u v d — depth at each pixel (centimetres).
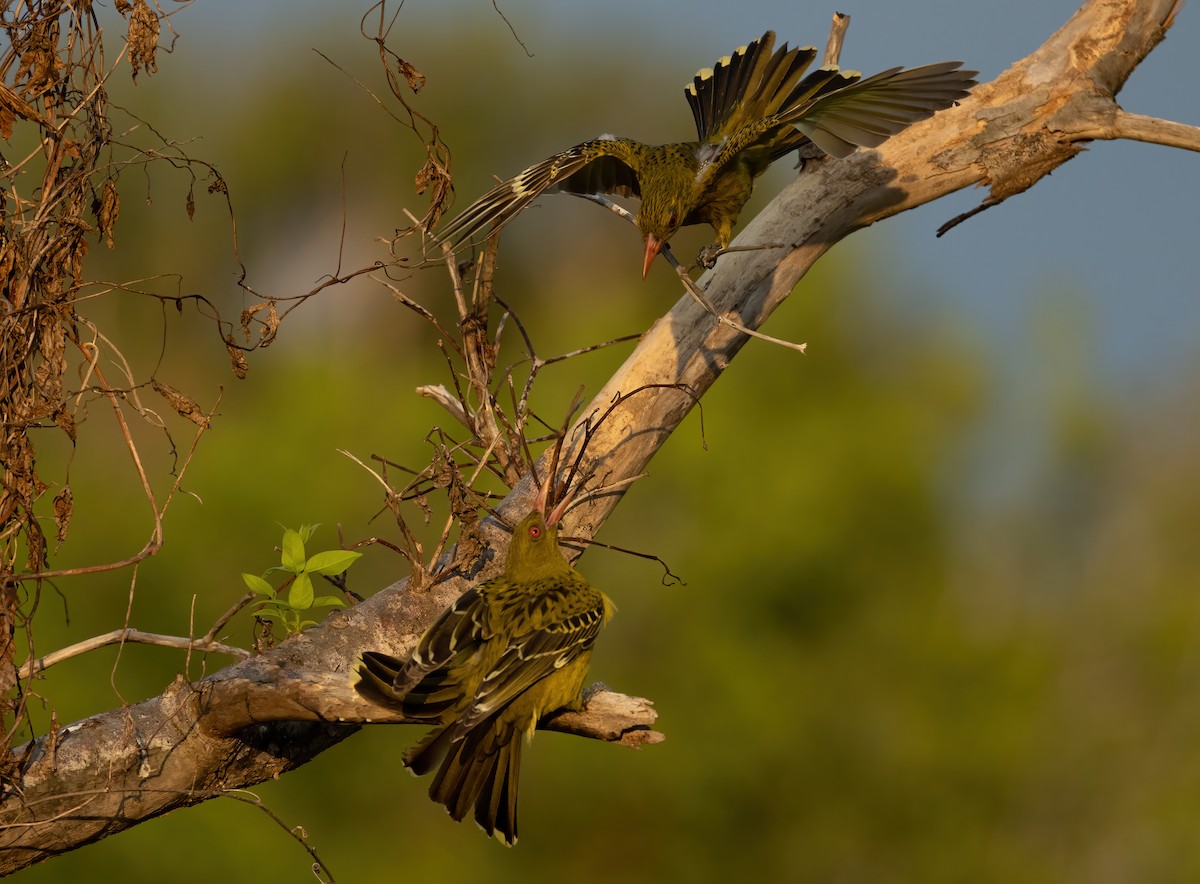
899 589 1873
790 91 638
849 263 2048
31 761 486
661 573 1805
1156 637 1923
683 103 3334
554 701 509
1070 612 1995
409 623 550
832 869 1794
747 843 1784
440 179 562
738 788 1745
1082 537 2053
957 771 1786
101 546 1694
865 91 544
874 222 696
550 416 1883
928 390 2002
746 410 1928
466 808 496
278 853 1602
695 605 1798
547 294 2789
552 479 580
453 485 558
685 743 1738
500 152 3259
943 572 1908
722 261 668
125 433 475
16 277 473
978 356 2012
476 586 537
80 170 485
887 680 1830
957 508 2006
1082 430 1978
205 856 1557
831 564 1822
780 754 1741
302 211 2958
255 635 535
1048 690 1888
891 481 1855
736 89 656
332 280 531
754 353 1983
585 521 615
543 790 1741
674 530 1845
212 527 1730
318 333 2605
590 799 1744
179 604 1692
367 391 1956
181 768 503
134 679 1659
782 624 1844
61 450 1775
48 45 479
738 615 1811
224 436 1866
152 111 2759
